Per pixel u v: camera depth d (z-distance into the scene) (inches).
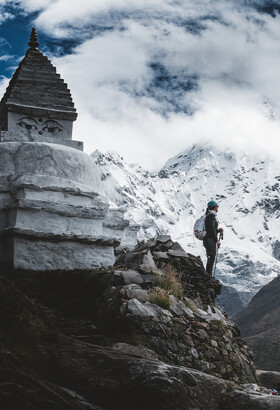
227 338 658.8
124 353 436.5
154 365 407.2
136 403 380.8
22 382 335.6
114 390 386.0
